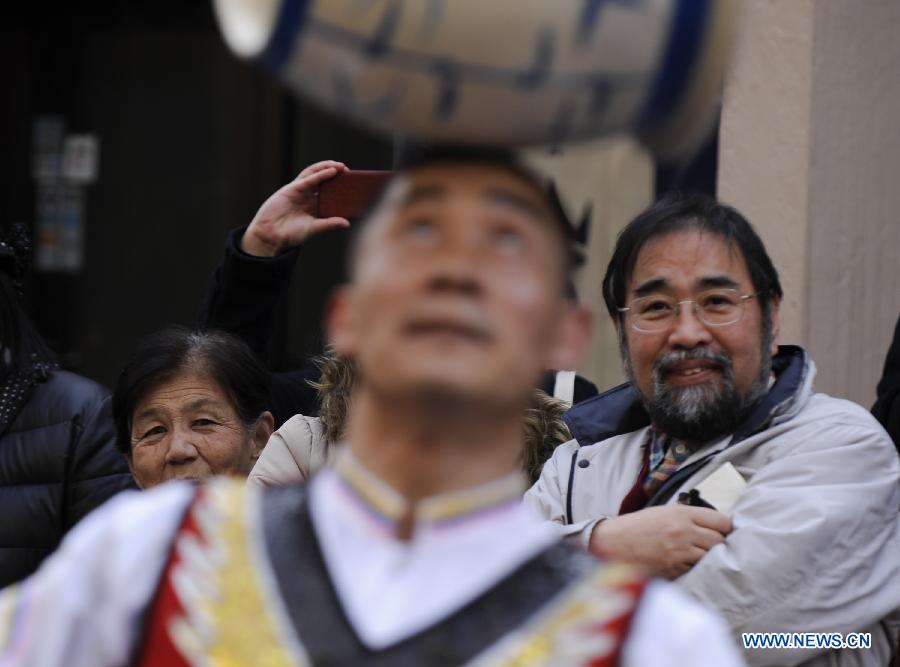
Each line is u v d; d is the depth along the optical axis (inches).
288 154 749.9
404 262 145.6
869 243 499.8
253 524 157.2
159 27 765.3
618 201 531.5
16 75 776.9
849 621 288.8
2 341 391.5
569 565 151.3
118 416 366.3
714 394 310.3
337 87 148.3
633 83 144.6
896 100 500.7
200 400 358.3
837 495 293.7
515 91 142.7
